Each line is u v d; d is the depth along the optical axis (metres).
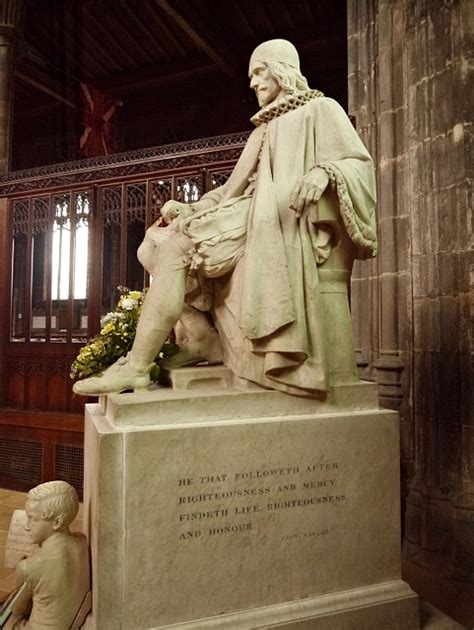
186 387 2.15
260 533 1.97
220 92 10.76
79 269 6.13
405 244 3.71
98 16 8.56
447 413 3.19
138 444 1.80
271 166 2.29
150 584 1.80
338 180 2.00
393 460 2.19
